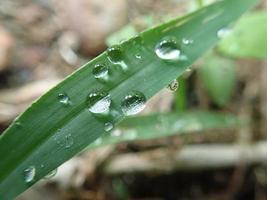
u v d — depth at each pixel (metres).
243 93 0.13
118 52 0.06
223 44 0.10
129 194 0.12
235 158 0.11
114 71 0.06
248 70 0.13
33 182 0.06
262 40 0.10
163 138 0.12
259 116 0.13
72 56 0.14
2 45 0.14
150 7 0.14
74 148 0.06
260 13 0.10
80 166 0.11
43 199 0.11
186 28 0.06
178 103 0.10
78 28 0.14
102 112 0.06
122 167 0.11
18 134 0.06
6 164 0.06
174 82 0.07
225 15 0.06
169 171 0.11
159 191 0.12
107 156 0.11
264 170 0.12
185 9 0.13
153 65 0.06
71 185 0.11
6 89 0.13
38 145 0.06
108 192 0.11
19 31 0.15
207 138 0.12
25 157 0.06
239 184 0.12
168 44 0.06
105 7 0.14
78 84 0.06
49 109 0.06
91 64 0.06
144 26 0.11
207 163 0.11
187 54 0.06
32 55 0.14
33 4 0.15
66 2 0.15
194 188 0.12
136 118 0.09
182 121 0.09
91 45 0.14
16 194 0.06
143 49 0.06
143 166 0.11
